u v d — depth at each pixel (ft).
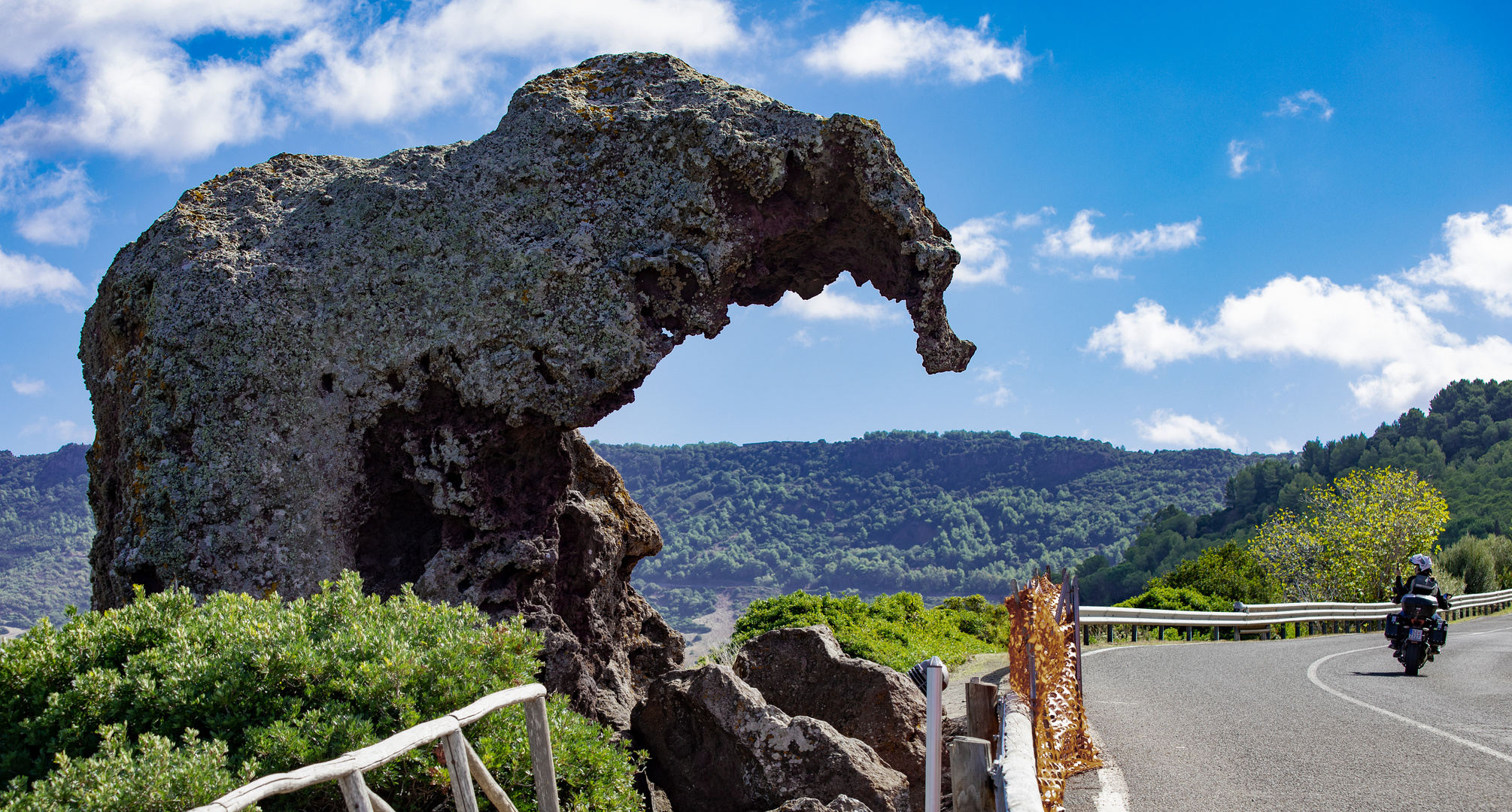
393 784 17.21
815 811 21.07
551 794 17.07
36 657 16.87
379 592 29.78
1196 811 19.44
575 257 29.86
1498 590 135.64
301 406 29.01
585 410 29.55
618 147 31.09
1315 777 21.67
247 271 29.58
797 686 28.45
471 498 29.32
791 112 31.30
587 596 33.45
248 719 16.90
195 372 28.50
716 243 30.63
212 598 20.56
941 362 32.50
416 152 32.12
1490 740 25.31
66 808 12.94
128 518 29.48
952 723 28.17
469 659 19.34
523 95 32.17
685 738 26.40
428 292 29.68
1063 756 21.09
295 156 33.68
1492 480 294.46
